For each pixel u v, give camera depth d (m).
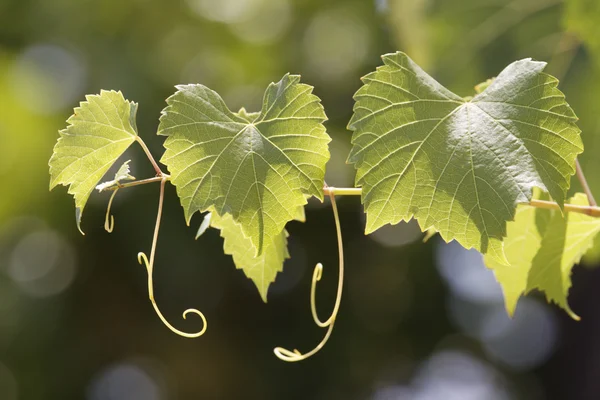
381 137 1.39
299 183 1.36
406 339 8.25
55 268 7.71
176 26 8.48
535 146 1.36
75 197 1.48
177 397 7.59
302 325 7.75
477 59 4.48
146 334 7.56
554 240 1.81
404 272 7.99
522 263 1.89
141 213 6.82
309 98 1.37
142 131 7.07
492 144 1.38
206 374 7.59
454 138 1.39
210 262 7.07
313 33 8.70
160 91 7.71
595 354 7.69
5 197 7.56
